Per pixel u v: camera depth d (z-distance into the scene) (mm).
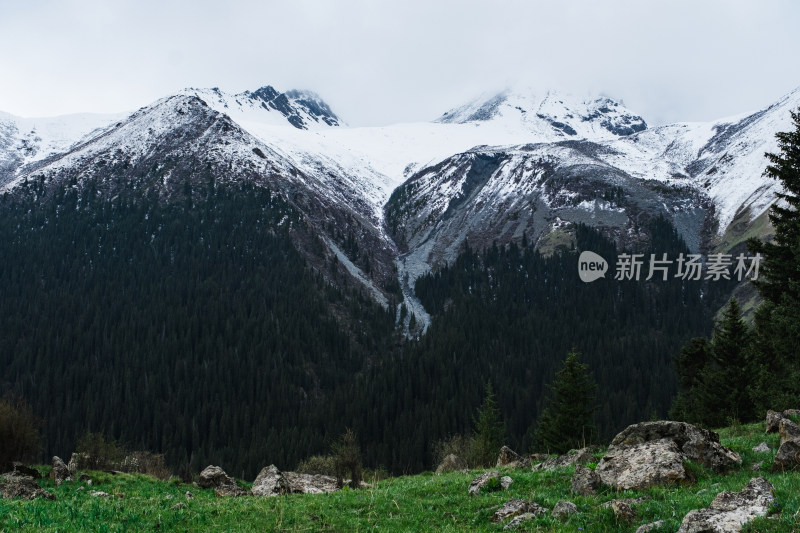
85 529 19938
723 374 53844
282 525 21172
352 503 24438
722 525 15852
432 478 32562
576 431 64875
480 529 19891
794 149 43188
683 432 24406
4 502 25062
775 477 20719
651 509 18906
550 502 21438
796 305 39688
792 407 38781
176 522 21547
